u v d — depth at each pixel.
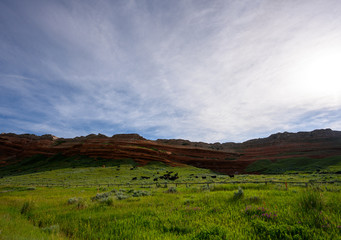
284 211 6.58
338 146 113.75
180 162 118.50
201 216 7.09
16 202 13.49
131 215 8.12
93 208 10.02
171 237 5.12
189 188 19.09
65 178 58.62
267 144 141.12
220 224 6.05
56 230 6.33
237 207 7.97
